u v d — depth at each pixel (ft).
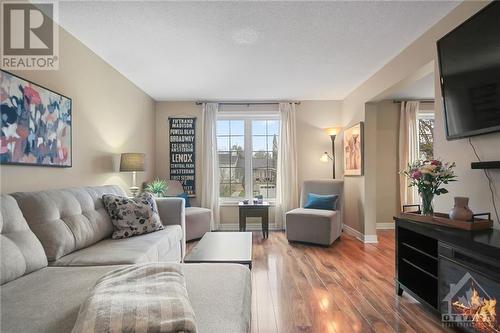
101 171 10.68
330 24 8.38
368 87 13.38
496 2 5.81
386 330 6.35
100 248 6.89
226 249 8.05
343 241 14.25
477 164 6.45
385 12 7.79
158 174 17.06
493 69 5.97
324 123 17.34
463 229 6.33
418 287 7.50
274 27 8.52
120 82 12.26
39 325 3.25
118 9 7.51
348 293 8.20
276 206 17.15
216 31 8.73
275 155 17.76
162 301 2.84
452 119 7.22
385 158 16.92
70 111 8.65
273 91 15.39
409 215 7.70
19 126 6.66
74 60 8.96
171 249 9.01
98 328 2.41
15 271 4.69
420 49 9.16
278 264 10.70
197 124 17.30
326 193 15.38
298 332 6.27
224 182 17.67
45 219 6.06
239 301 3.66
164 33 8.82
